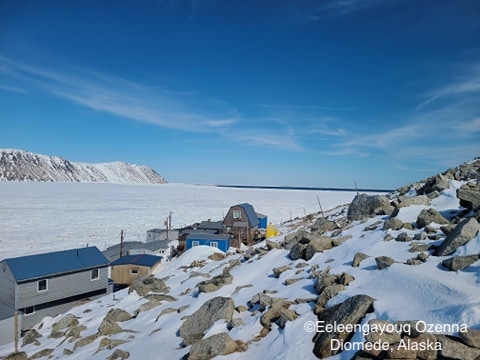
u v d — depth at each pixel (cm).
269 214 9138
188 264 2762
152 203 12644
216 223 5384
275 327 862
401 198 1608
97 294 3120
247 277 1445
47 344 1573
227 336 839
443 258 870
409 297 727
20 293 2541
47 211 8956
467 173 1772
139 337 1198
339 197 17962
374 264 982
